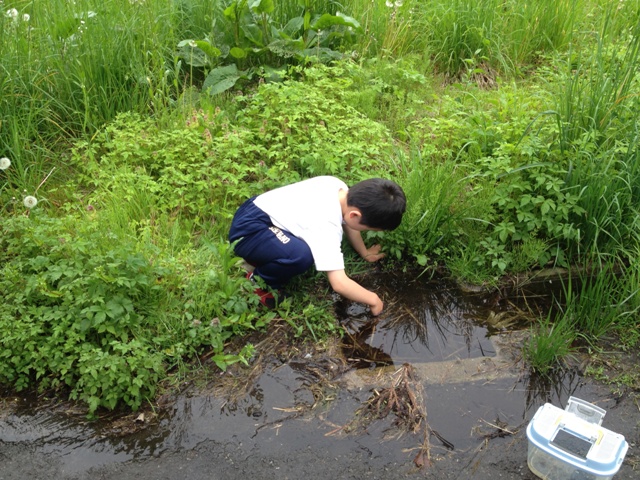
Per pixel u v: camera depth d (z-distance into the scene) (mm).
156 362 3020
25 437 2861
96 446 2834
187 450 2826
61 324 3098
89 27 4668
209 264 3635
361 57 5637
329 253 3316
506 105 4777
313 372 3230
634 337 3484
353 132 4410
